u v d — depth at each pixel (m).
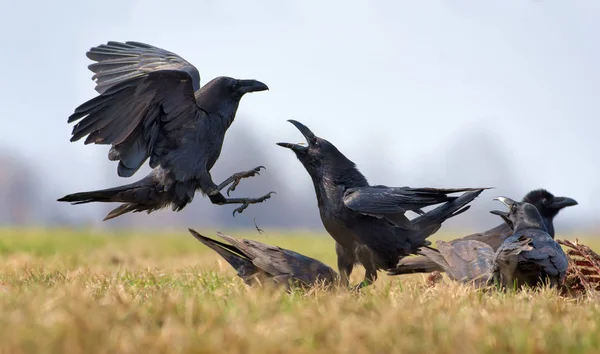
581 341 7.91
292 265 12.97
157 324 8.35
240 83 13.23
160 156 12.42
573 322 8.88
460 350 7.30
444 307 9.66
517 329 8.12
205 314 8.55
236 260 13.39
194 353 7.08
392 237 13.74
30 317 7.88
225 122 13.03
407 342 7.54
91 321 7.66
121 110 11.69
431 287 12.12
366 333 7.72
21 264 17.23
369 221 13.70
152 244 29.36
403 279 15.35
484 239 16.41
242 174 13.02
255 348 7.20
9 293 10.16
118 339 7.32
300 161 14.23
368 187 13.80
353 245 14.00
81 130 11.44
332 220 13.96
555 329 8.46
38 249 23.47
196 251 26.28
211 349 7.12
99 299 10.02
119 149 12.09
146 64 13.80
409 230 13.80
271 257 13.05
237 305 9.17
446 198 13.55
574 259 13.52
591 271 13.38
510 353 7.46
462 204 14.26
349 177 14.05
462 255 13.67
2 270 15.62
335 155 14.04
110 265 18.31
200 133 12.60
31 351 6.79
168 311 8.62
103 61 13.76
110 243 28.56
